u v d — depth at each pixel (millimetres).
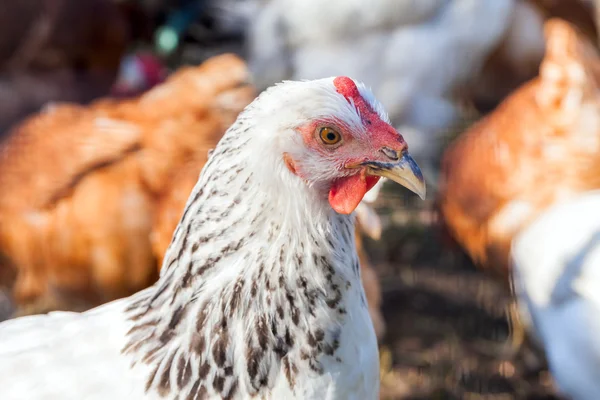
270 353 660
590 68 1062
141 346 675
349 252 673
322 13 1375
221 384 661
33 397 669
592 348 899
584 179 1008
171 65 1901
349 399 672
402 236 1385
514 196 1024
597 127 1020
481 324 1204
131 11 1856
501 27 1479
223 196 653
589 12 1687
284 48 1433
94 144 960
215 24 1991
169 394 663
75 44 1378
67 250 952
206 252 659
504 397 1066
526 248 961
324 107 648
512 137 1050
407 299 1263
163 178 946
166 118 971
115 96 1317
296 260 657
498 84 1728
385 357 1106
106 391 667
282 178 650
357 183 662
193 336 663
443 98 1477
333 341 663
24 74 1345
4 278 1002
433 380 1094
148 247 945
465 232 1094
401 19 1375
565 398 949
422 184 660
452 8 1404
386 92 1417
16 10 1332
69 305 989
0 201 972
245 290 656
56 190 955
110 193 940
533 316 958
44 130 1001
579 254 921
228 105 970
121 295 968
